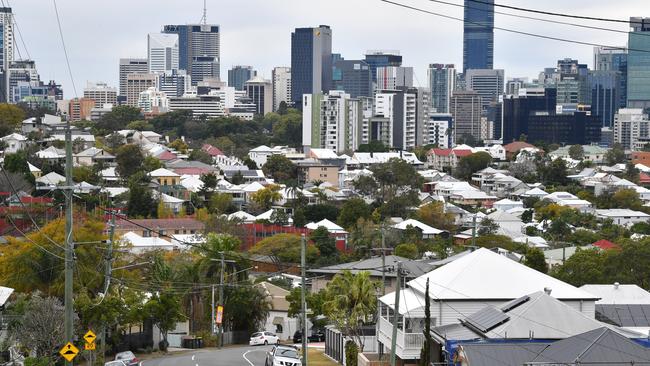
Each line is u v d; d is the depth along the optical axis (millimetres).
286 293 110125
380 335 71375
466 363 53406
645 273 100562
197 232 159875
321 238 155750
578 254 105250
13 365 64438
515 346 54188
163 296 84312
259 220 186000
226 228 164375
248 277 101312
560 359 51656
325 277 101000
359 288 76500
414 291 70000
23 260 86438
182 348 89938
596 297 68375
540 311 59625
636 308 71875
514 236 174750
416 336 65500
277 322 103000
